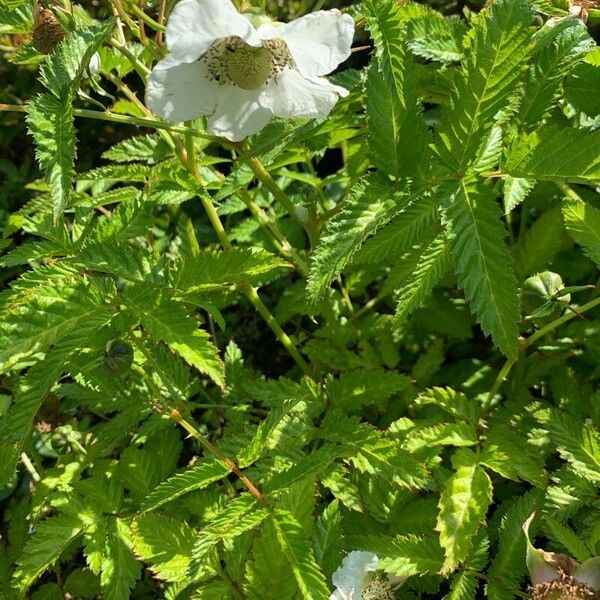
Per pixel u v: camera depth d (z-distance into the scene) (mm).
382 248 202
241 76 201
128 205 226
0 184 431
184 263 207
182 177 230
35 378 192
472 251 188
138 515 201
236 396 276
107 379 244
